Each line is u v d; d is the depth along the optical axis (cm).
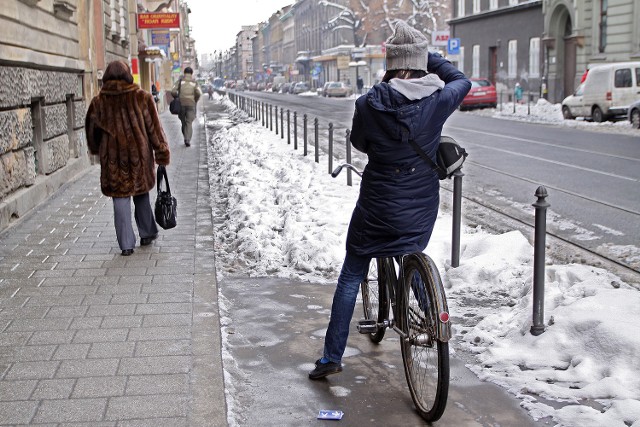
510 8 4525
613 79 2625
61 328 524
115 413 391
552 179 1318
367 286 532
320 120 3203
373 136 403
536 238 499
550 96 3972
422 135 399
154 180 761
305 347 518
